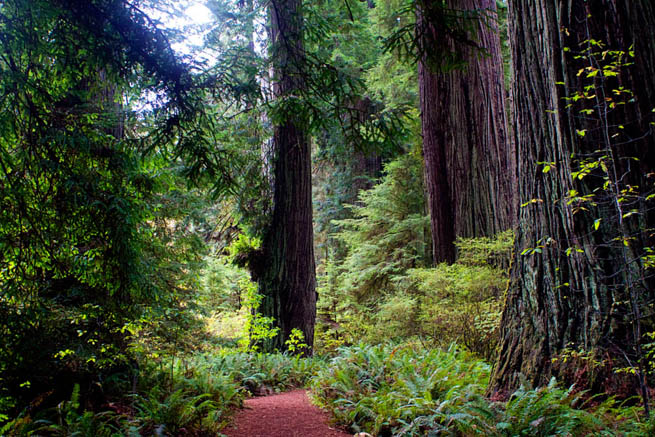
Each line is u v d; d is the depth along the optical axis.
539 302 4.23
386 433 4.25
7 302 3.54
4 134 3.38
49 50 3.66
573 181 3.96
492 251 8.94
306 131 4.90
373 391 5.43
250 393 6.74
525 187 4.54
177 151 4.25
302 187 10.91
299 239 10.80
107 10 3.53
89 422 3.62
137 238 4.09
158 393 4.71
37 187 3.53
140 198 4.60
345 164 20.62
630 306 3.65
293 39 4.86
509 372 4.32
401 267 15.45
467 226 10.80
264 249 10.78
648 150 3.70
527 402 3.54
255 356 8.66
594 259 3.84
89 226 3.80
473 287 8.04
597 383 3.64
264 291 10.66
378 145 4.81
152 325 5.68
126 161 4.13
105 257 3.97
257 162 10.25
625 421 3.14
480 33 10.73
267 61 4.84
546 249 4.21
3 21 3.23
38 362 3.83
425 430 3.92
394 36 4.27
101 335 4.59
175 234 6.30
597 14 3.89
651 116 3.71
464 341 7.66
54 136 3.54
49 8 3.25
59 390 4.30
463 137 10.99
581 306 3.91
